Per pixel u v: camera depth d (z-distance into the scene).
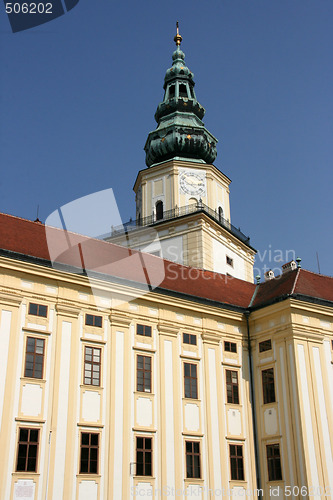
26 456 26.67
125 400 30.73
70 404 28.77
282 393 34.28
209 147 56.62
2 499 25.31
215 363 35.28
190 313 35.53
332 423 33.72
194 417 33.06
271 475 33.50
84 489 27.78
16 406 27.14
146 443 30.73
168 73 61.09
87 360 30.30
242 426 34.78
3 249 28.84
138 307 33.34
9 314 28.33
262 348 36.47
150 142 57.16
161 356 33.12
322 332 35.88
